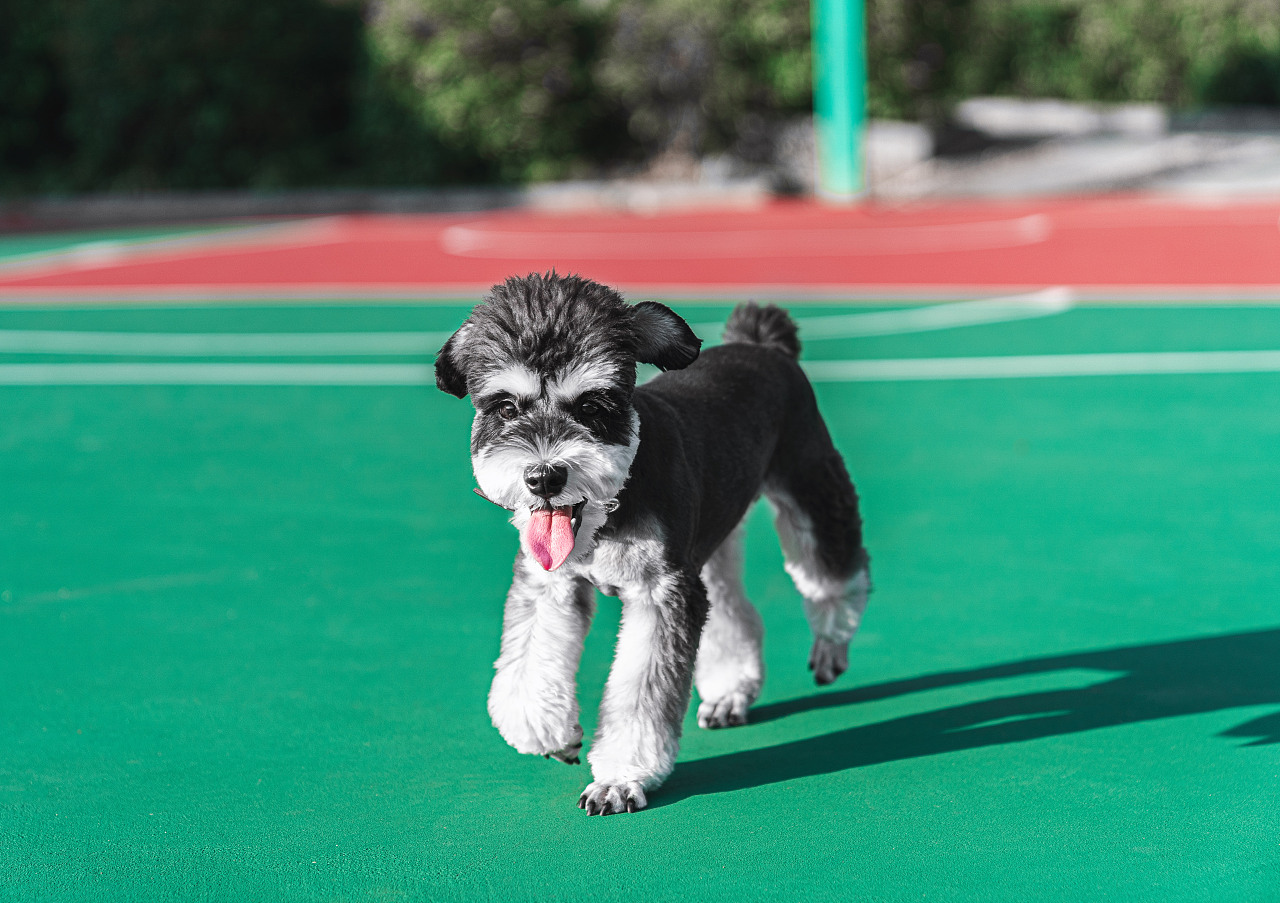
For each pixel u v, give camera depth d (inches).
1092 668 204.7
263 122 1239.5
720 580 192.4
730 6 1165.7
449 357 157.6
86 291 705.0
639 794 159.8
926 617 230.2
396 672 209.0
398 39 1193.4
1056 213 981.2
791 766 173.5
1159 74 1491.1
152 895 142.4
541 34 1192.2
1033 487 311.4
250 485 330.0
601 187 1188.5
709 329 507.8
